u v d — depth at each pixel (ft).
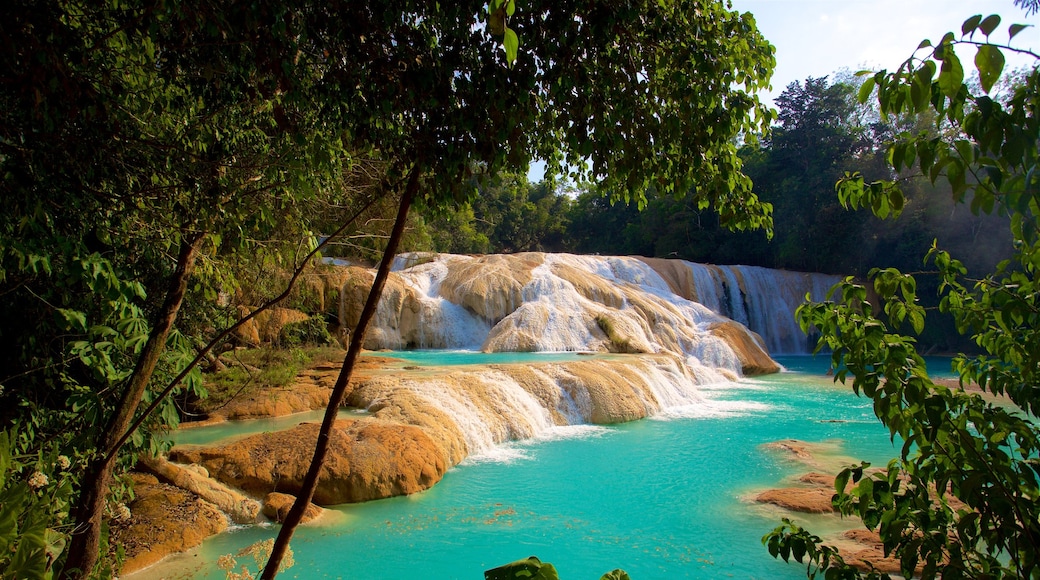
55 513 13.43
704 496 29.78
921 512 8.34
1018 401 8.30
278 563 10.78
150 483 26.11
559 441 40.50
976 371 9.26
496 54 10.62
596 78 11.69
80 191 13.53
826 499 28.63
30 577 7.13
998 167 6.08
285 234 19.79
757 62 11.87
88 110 12.21
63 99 11.77
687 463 35.27
